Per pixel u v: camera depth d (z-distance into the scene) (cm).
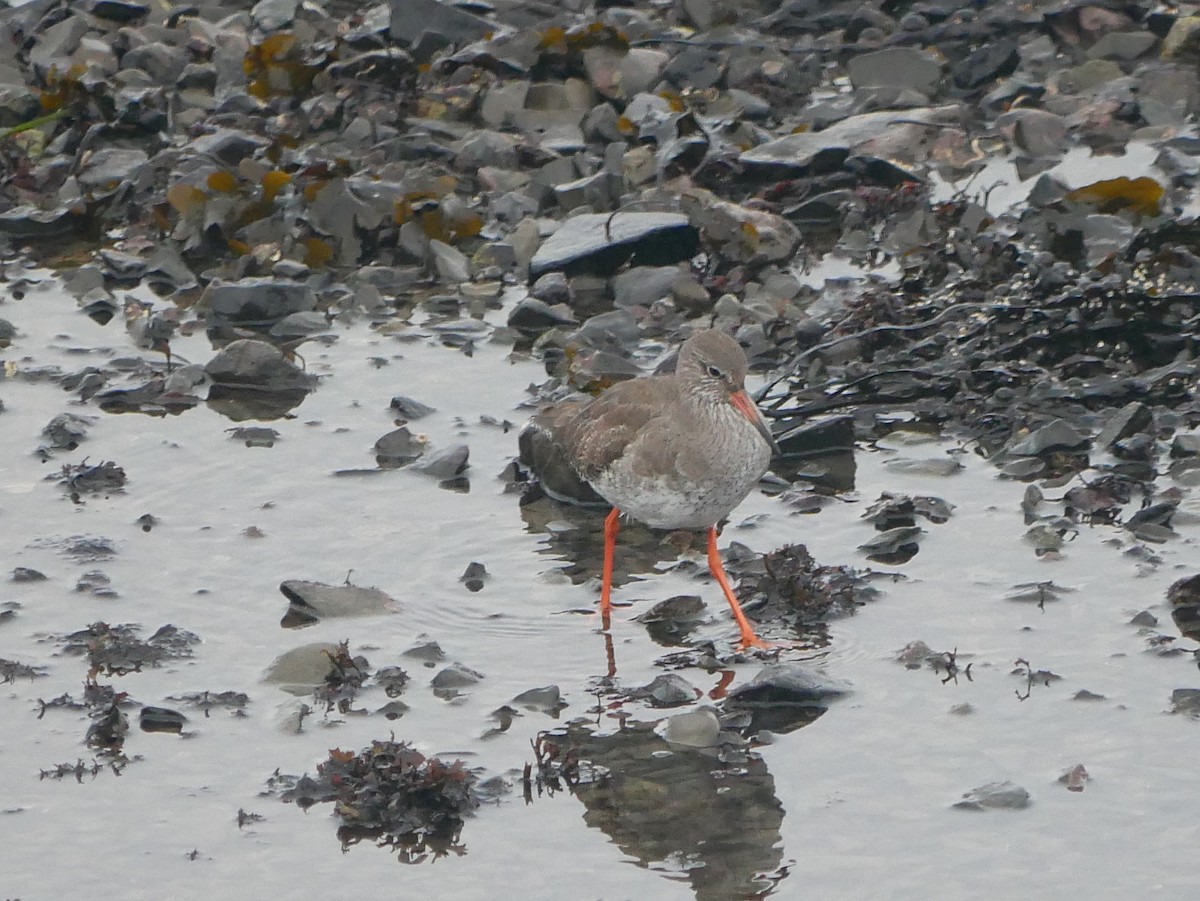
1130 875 894
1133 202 1783
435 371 1627
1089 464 1388
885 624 1177
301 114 2122
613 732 1055
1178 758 997
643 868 917
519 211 1925
